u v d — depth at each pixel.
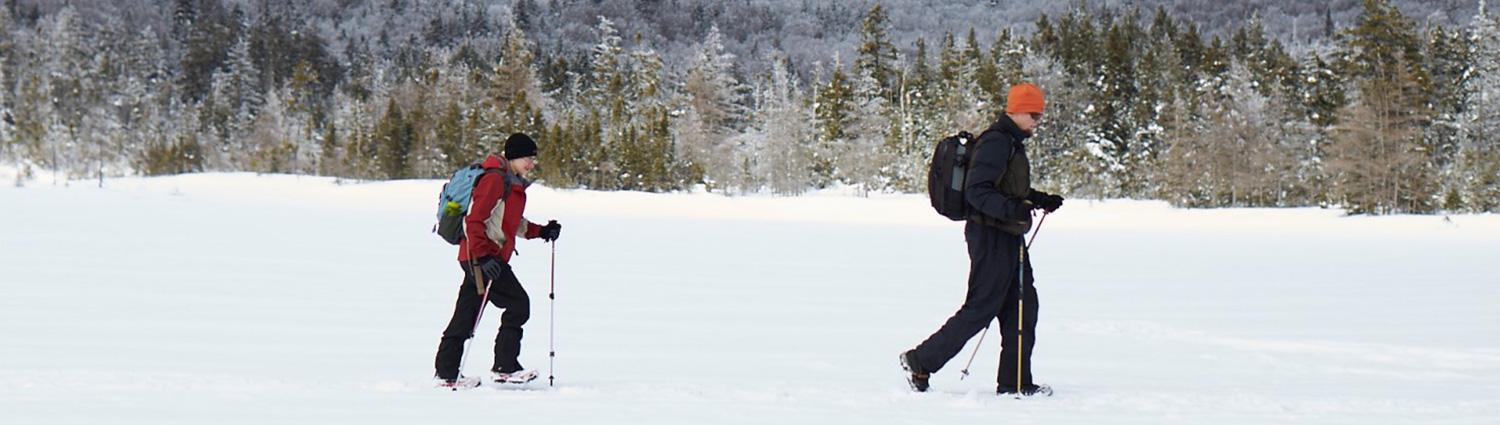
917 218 54.00
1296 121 67.06
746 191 79.75
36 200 34.09
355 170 84.75
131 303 10.07
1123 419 4.48
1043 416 4.54
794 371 6.43
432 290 12.30
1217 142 63.09
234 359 6.57
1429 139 58.47
